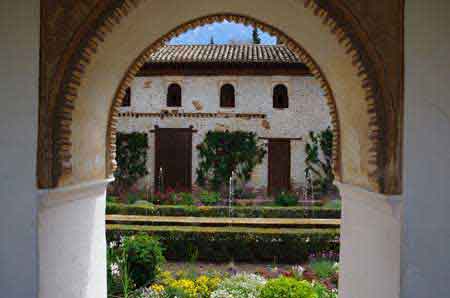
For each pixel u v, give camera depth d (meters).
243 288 5.32
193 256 7.47
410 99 2.46
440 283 2.44
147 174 14.12
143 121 14.15
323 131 13.86
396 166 2.51
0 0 2.50
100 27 2.59
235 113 13.95
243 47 15.44
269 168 13.91
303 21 3.26
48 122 2.53
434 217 2.45
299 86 13.91
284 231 8.20
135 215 10.11
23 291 2.50
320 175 13.83
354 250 3.56
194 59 13.43
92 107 3.36
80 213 3.32
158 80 14.12
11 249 2.50
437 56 2.45
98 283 3.84
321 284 5.88
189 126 14.04
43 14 2.50
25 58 2.50
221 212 10.37
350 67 2.99
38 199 2.50
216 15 3.86
